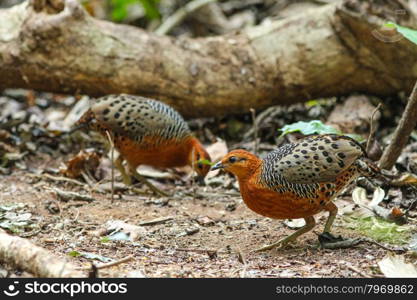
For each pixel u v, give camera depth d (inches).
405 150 485.7
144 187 487.2
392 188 422.9
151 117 456.4
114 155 503.5
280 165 332.5
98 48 521.7
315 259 331.0
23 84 535.5
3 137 534.9
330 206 351.6
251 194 341.7
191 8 733.9
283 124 556.4
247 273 309.0
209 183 485.7
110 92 537.0
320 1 727.1
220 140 537.0
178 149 470.0
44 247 345.4
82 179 487.5
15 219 386.6
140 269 311.1
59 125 586.6
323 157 334.0
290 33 543.5
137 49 529.7
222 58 543.2
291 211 340.2
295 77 542.6
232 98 546.6
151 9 725.9
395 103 561.9
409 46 509.0
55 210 412.2
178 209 428.5
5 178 484.1
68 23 513.0
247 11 788.6
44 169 502.0
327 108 572.7
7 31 517.0
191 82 536.4
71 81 528.7
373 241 342.3
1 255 296.2
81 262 319.9
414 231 363.9
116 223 383.2
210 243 363.6
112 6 788.6
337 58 534.3
